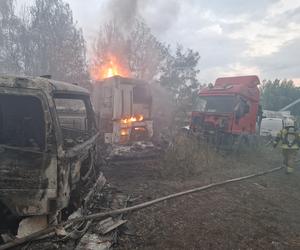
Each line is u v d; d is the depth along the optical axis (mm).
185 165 8562
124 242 4137
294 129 10359
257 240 4656
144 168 8312
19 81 3465
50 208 3449
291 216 5918
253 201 6586
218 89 12883
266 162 11812
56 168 3436
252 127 13383
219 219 5328
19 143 3500
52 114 3486
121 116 9406
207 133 12148
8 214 3629
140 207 5320
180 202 5980
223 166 9914
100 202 5074
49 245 3525
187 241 4395
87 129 5332
